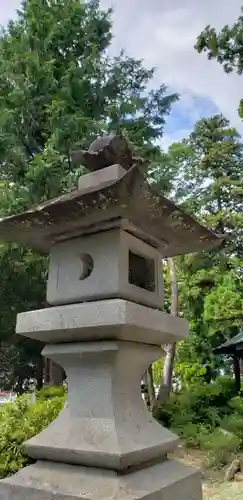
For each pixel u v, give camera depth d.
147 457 2.10
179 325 2.48
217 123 16.47
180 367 15.53
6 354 11.77
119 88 11.09
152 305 2.46
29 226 2.37
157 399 10.49
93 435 2.06
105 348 2.12
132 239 2.37
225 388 12.73
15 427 4.11
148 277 2.59
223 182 15.20
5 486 2.09
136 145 9.42
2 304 9.73
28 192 7.96
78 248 2.38
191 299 14.79
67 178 8.09
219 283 14.12
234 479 5.88
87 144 8.56
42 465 2.16
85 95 10.11
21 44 9.92
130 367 2.28
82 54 10.82
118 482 1.90
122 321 1.99
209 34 8.87
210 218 13.29
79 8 10.69
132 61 11.77
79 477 1.99
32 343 10.79
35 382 12.55
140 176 1.96
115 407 2.13
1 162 9.34
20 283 9.40
